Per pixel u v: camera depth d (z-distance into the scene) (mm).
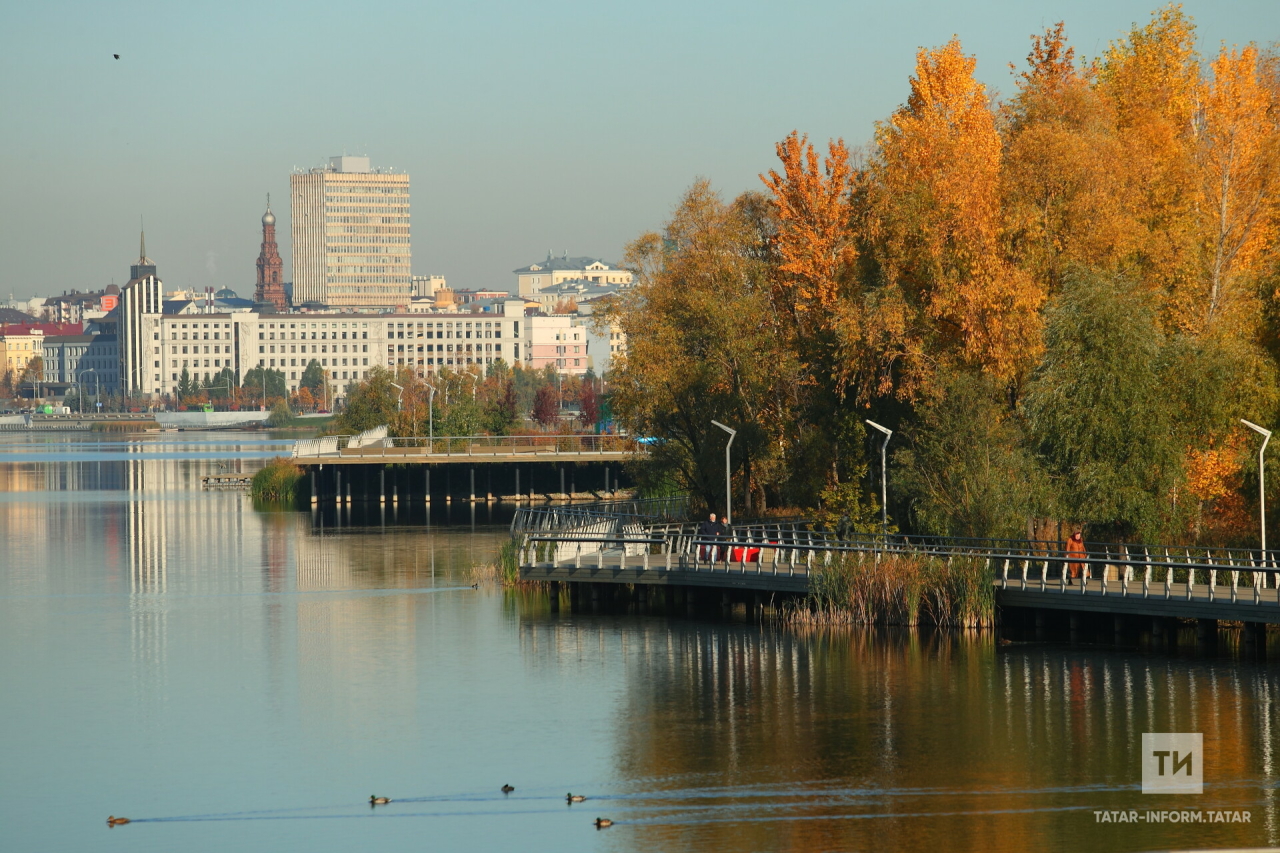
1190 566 96062
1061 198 120375
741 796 70688
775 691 91250
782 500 159500
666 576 119750
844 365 125625
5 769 77750
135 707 91000
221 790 73625
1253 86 131000
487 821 68125
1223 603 94188
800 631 110125
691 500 169750
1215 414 115250
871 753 77250
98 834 67438
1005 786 71125
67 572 153000
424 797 71938
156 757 79625
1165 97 138250
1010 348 117438
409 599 131375
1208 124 132750
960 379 116812
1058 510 113188
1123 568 100875
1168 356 115500
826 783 72375
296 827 67938
